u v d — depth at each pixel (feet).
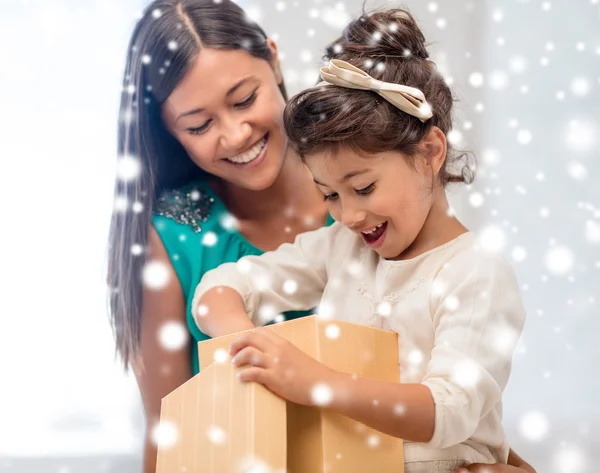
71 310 6.69
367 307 3.51
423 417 2.87
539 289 6.81
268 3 6.84
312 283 3.96
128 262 4.50
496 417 3.37
